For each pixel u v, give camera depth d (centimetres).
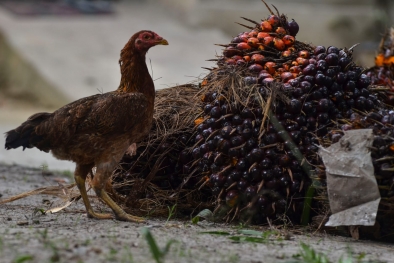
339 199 1502
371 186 1475
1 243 1298
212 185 1662
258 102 1622
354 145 1505
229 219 1689
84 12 7156
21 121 4862
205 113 1712
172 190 1789
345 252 1395
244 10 6806
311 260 1250
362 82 1686
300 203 1625
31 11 7000
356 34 6631
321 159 1558
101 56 6059
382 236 1582
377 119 1566
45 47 6047
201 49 6316
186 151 1750
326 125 1630
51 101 5481
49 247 1284
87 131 1639
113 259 1209
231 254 1307
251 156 1598
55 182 2550
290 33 1839
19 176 2664
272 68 1728
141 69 1709
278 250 1375
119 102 1647
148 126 1719
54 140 1641
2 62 5778
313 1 6725
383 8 6700
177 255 1278
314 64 1661
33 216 1738
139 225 1614
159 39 1698
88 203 1728
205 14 6938
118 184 1827
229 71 1717
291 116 1623
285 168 1603
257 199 1614
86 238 1385
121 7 7625
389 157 1485
